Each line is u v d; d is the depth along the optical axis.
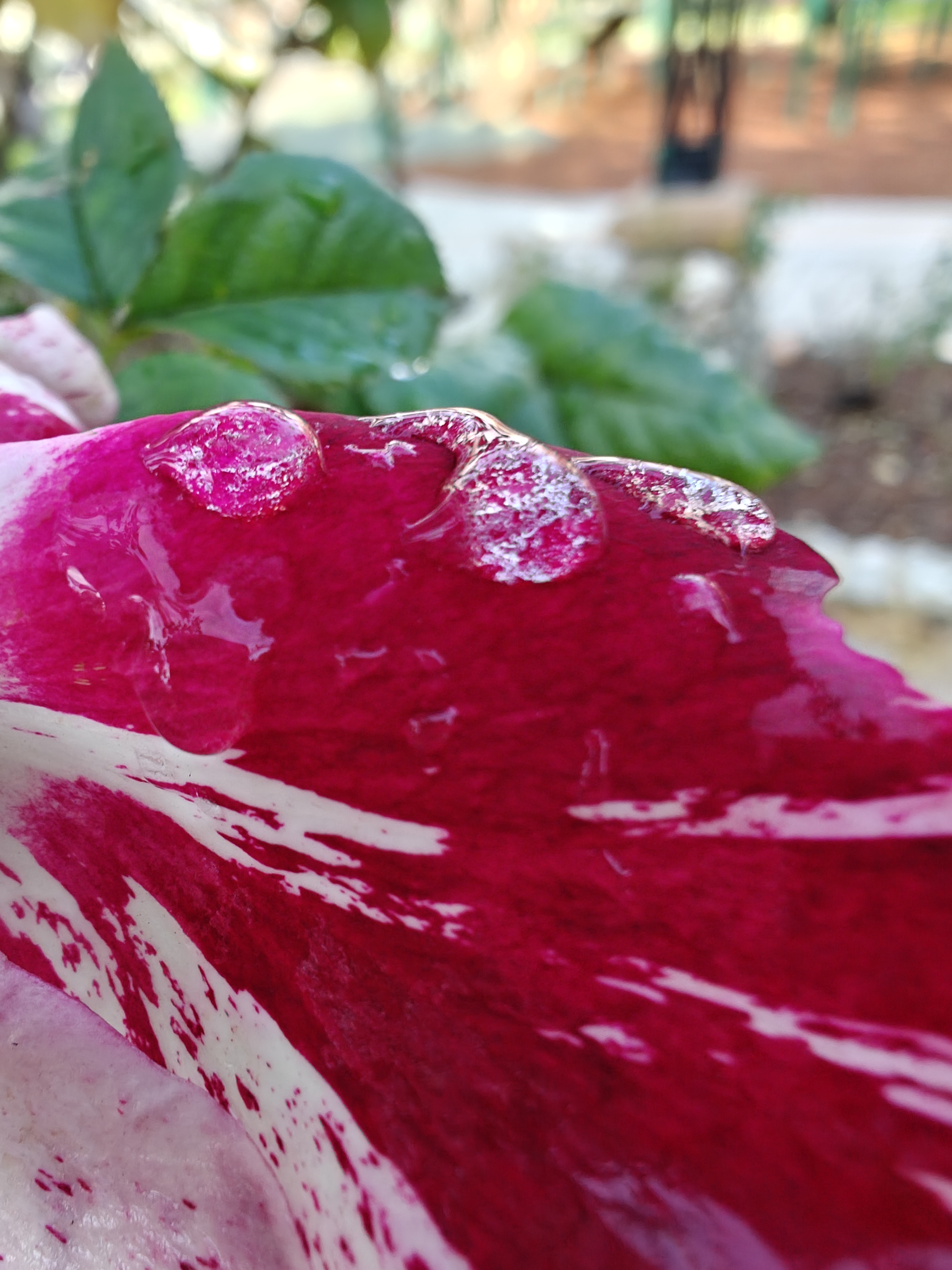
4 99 0.27
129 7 0.24
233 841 0.05
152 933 0.06
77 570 0.05
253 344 0.11
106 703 0.05
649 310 0.15
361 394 0.12
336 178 0.12
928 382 0.68
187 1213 0.05
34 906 0.06
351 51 0.24
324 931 0.05
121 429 0.05
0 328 0.08
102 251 0.12
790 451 0.14
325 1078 0.05
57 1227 0.05
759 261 0.66
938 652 0.44
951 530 0.53
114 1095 0.06
